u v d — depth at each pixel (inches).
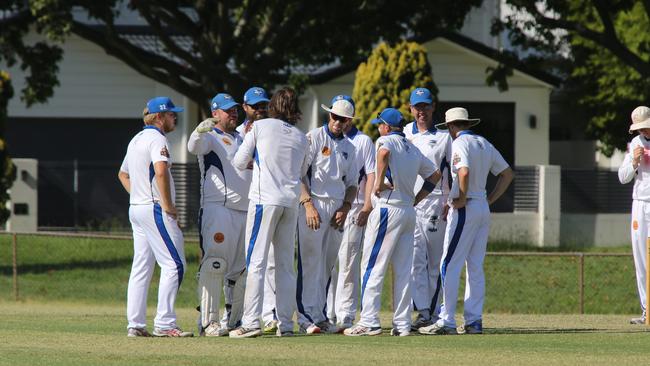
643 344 1370.6
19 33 3627.0
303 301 1569.9
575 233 4136.3
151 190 1446.9
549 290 2878.9
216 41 3440.0
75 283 2957.7
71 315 2036.2
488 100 4451.3
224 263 1501.0
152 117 1464.1
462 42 4394.7
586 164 4945.9
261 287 1455.5
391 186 1518.2
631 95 4247.0
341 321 1600.6
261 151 1451.8
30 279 2982.3
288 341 1391.5
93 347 1305.4
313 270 1572.3
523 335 1513.3
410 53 3555.6
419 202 1640.0
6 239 3462.1
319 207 1573.6
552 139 4958.2
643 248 1817.2
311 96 4308.6
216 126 1518.2
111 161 4308.6
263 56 3427.7
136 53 3469.5
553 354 1253.1
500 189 1614.2
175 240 1449.3
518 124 4453.7
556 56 4712.1
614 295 2817.4
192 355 1224.8
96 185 4077.3
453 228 1571.1
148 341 1380.4
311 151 1573.6
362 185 1678.2
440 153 1690.5
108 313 2148.1
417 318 1685.5
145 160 1441.9
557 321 1920.5
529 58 3587.6
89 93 4286.4
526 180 4109.3
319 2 3282.5
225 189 1498.5
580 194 4148.6
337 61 4387.3
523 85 4456.2
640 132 1798.7
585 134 4766.2
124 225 4015.8
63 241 3398.1
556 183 4087.1
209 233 1498.5
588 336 1489.9
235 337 1441.9
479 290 1583.4
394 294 1542.8
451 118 1589.6
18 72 4259.4
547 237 4067.4
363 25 3326.8
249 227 1456.7
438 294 1710.1
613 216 4148.6
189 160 4261.8
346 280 1601.9
